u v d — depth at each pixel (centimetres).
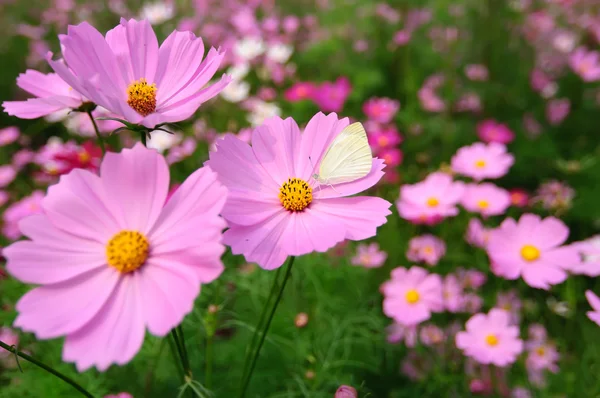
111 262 21
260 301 48
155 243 22
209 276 19
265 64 82
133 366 41
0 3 113
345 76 86
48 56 22
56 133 84
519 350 41
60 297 21
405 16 96
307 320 41
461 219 60
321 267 52
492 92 85
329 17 99
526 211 62
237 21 94
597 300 32
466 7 95
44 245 21
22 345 42
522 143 79
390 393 46
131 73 26
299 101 73
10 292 44
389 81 89
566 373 46
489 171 53
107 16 107
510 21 97
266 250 23
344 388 28
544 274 41
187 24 94
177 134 65
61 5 109
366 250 56
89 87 21
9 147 78
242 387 27
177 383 40
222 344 45
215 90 24
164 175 22
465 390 45
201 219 20
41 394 38
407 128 77
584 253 43
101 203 22
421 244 54
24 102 27
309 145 27
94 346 19
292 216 25
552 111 85
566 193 66
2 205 67
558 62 96
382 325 49
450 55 87
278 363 44
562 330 52
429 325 49
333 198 26
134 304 21
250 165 26
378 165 26
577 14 110
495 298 50
